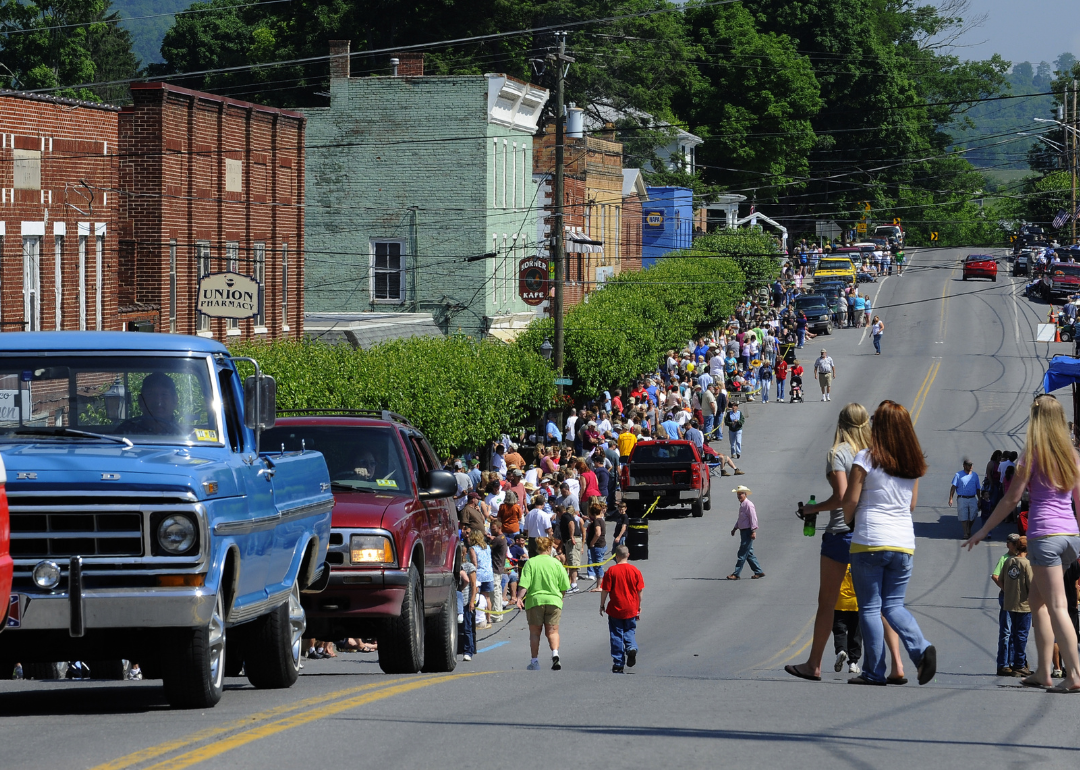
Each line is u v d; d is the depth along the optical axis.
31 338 14.77
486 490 45.38
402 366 49.28
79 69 116.62
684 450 58.84
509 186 88.50
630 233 125.25
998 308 143.62
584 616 40.59
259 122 62.91
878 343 115.31
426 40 127.50
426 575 21.30
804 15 199.38
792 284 146.75
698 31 186.00
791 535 54.81
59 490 12.89
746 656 32.38
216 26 164.38
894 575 15.55
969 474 55.25
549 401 67.38
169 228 55.31
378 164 84.44
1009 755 11.20
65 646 13.81
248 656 16.30
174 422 14.58
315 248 85.25
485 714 13.27
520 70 130.12
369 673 21.25
